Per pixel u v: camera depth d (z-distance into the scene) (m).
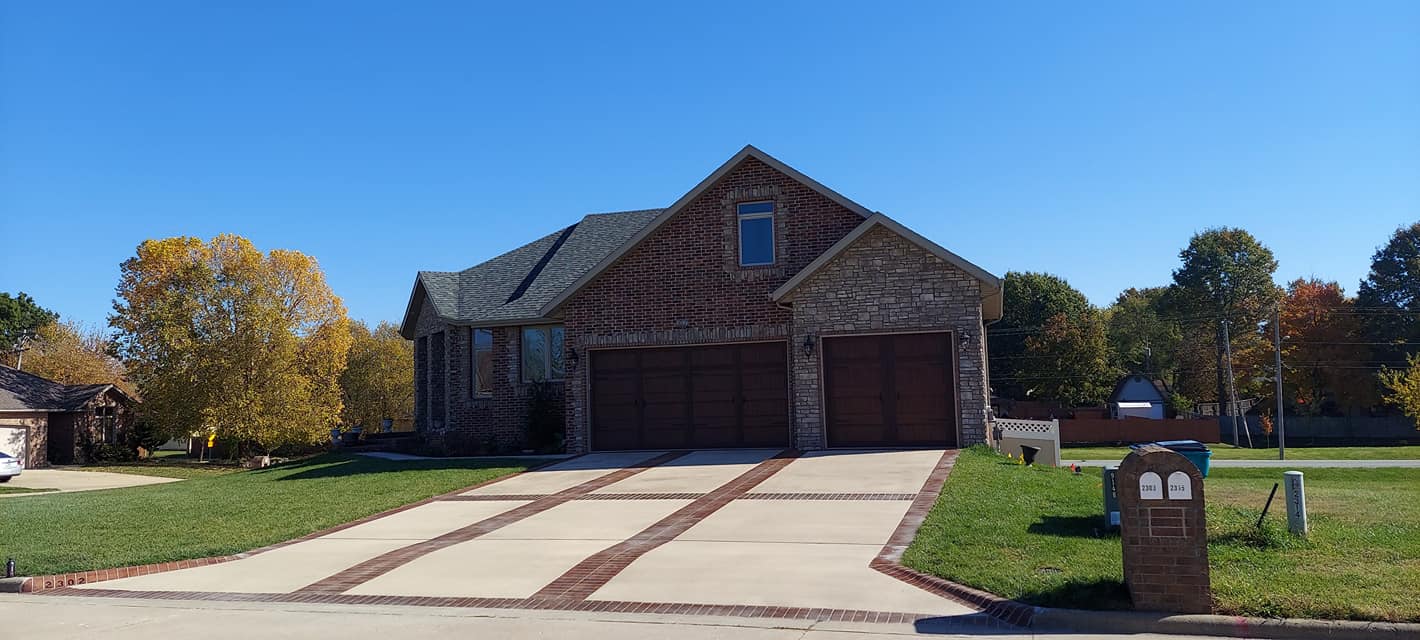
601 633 7.71
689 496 14.71
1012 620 7.78
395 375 53.03
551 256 28.78
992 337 74.12
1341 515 12.67
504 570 10.23
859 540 10.95
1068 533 10.69
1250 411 67.88
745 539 11.30
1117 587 8.08
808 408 20.22
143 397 36.28
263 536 12.84
